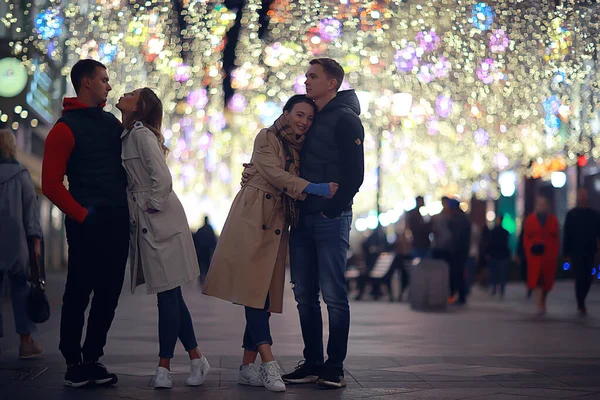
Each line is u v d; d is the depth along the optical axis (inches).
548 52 771.4
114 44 816.3
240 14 871.1
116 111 1042.7
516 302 954.1
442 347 464.4
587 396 293.3
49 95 1207.6
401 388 311.1
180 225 314.0
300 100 318.3
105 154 312.3
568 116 964.6
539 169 1513.3
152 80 1002.1
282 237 324.8
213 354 421.7
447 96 1043.9
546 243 749.3
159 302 312.7
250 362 320.2
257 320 312.0
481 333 556.4
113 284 313.7
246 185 320.2
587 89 882.8
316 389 309.3
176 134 1430.9
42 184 304.8
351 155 311.4
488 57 825.5
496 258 1104.2
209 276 316.2
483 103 1026.7
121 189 314.2
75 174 311.7
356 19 833.5
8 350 421.7
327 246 316.2
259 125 1339.8
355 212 2047.2
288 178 311.1
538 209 746.8
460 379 335.0
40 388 304.3
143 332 541.0
